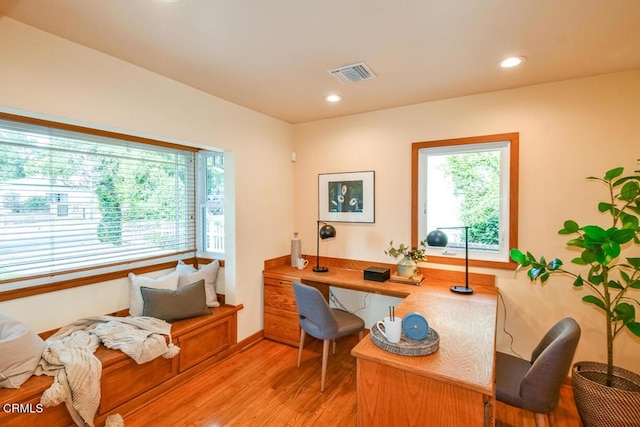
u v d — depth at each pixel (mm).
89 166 2465
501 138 2588
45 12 1553
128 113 2127
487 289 2543
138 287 2643
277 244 3523
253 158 3189
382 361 1406
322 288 3379
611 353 1973
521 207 2535
